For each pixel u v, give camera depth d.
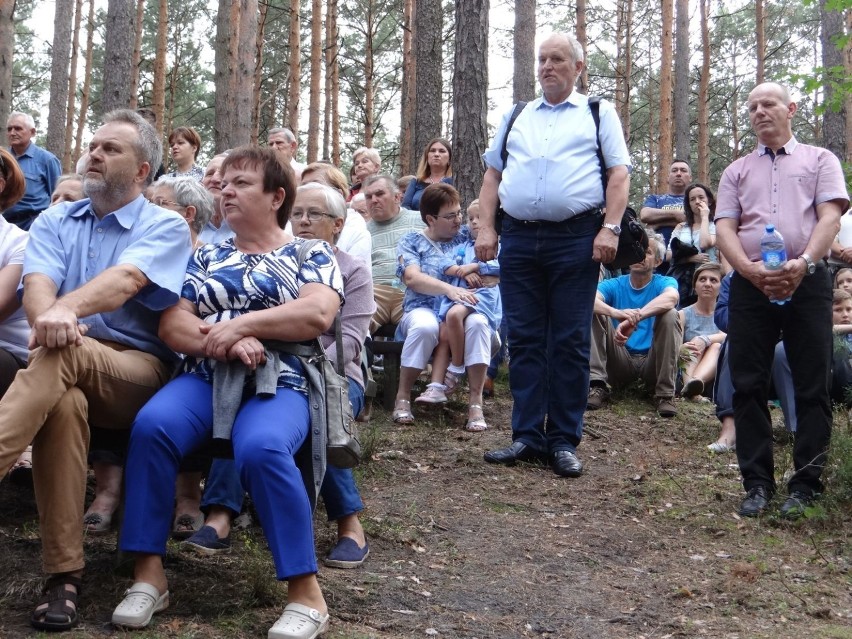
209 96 27.72
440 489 4.60
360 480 4.64
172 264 3.05
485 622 3.04
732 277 4.45
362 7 23.66
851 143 13.92
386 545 3.73
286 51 24.56
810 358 4.26
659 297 6.62
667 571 3.64
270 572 3.07
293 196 3.24
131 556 2.99
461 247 6.20
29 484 3.90
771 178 4.31
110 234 3.13
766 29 26.27
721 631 3.02
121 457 3.59
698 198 8.28
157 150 3.24
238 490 3.47
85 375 2.73
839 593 3.38
